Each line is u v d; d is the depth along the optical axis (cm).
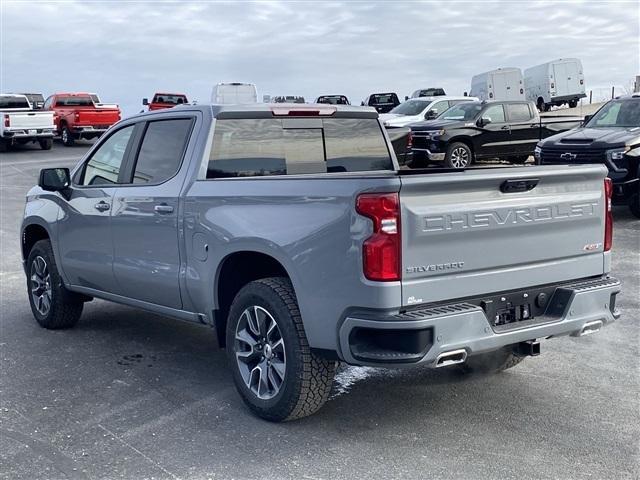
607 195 476
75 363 580
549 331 433
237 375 471
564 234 453
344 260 396
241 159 521
